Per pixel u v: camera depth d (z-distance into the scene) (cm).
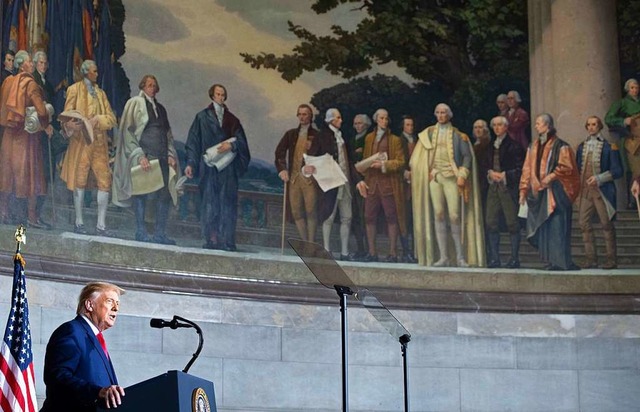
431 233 1817
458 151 1853
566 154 1861
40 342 1462
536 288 1803
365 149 1828
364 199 1811
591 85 1878
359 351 1703
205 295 1642
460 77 1884
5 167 1522
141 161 1672
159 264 1636
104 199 1617
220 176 1733
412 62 1875
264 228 1739
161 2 1748
